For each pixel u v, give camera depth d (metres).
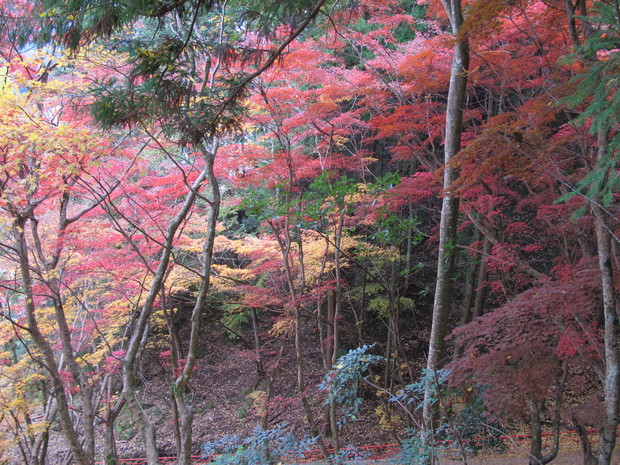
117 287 9.37
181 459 6.21
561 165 5.47
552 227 6.83
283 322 10.31
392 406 10.51
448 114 5.86
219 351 15.76
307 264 10.16
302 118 8.14
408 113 8.36
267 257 9.95
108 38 4.43
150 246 8.32
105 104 4.43
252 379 14.30
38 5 4.14
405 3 12.03
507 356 5.09
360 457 7.23
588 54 2.38
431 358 5.70
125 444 12.51
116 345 12.00
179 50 4.20
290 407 12.47
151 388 14.26
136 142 8.45
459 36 4.24
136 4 3.72
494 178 7.20
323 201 6.45
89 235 8.20
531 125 4.51
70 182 7.09
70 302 8.56
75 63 6.25
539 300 4.91
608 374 4.26
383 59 8.73
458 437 4.84
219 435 12.20
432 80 7.49
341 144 9.77
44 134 5.59
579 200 5.84
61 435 13.13
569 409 5.23
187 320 16.53
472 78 7.57
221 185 11.36
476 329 5.25
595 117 2.28
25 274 6.60
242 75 5.29
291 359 14.45
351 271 14.03
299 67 8.11
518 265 6.88
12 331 8.05
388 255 9.38
